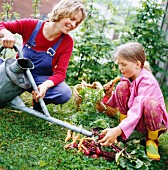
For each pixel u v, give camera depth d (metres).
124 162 1.80
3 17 3.45
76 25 2.20
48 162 1.68
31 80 1.94
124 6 4.20
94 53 3.69
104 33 3.81
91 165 1.74
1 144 1.79
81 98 2.54
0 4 3.72
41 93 1.96
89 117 2.37
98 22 3.88
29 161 1.67
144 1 3.88
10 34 2.03
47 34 2.23
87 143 1.95
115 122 2.44
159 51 3.91
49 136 2.04
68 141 2.01
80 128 1.92
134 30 3.92
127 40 3.87
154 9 3.88
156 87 2.01
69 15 2.09
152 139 2.01
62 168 1.66
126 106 2.21
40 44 2.26
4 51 3.30
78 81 3.64
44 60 2.28
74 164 1.71
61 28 2.15
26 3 3.89
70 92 2.36
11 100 1.98
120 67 2.08
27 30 2.27
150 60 3.93
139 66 2.08
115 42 3.89
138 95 2.01
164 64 4.20
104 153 1.87
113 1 4.26
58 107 2.64
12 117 2.25
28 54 2.29
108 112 2.51
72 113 2.56
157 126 1.95
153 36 3.87
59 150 1.84
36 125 2.17
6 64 1.93
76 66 3.71
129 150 1.91
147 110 1.92
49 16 2.25
